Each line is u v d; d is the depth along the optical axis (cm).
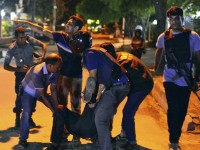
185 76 552
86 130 546
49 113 809
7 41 3466
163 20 1489
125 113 573
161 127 738
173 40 552
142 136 668
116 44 3456
